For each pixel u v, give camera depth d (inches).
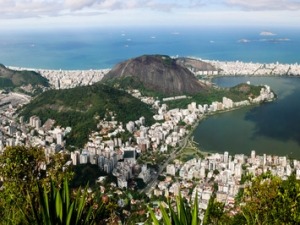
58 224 159.6
